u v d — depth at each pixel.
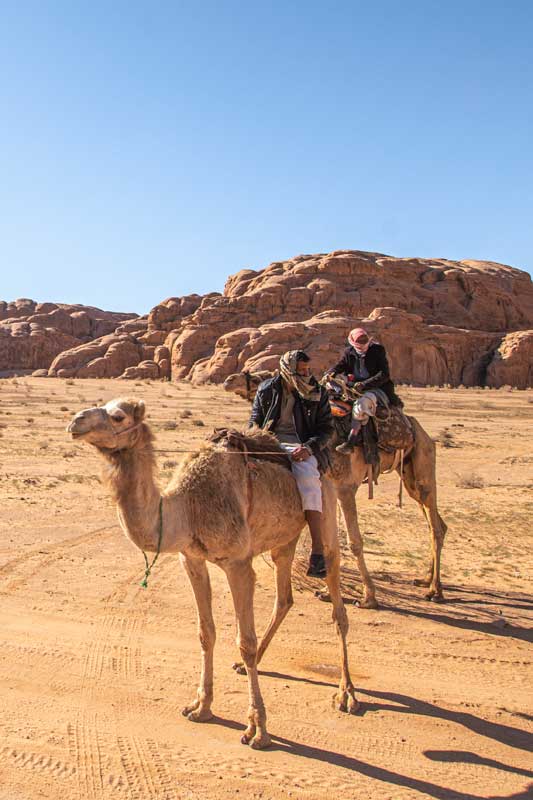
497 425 39.50
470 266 125.19
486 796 4.85
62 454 23.11
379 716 5.95
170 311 114.94
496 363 92.69
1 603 8.48
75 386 76.44
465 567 10.89
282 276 107.38
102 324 134.38
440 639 7.78
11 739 5.38
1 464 20.34
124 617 8.09
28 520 13.18
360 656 7.22
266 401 6.39
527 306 117.19
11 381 83.81
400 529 13.62
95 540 11.77
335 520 6.41
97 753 5.22
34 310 140.50
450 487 19.16
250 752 5.29
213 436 5.87
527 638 7.89
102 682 6.41
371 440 8.63
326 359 81.06
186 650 7.19
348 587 9.57
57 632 7.59
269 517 5.83
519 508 16.02
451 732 5.73
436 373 92.56
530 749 5.50
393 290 104.56
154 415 41.66
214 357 87.12
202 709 5.74
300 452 6.05
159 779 4.90
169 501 5.23
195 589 5.70
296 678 6.64
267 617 8.24
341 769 5.11
